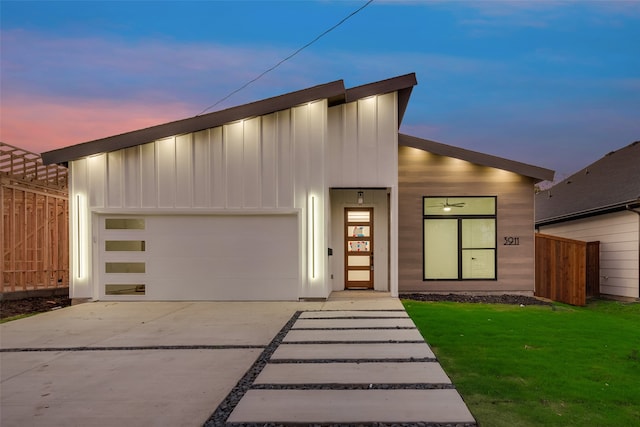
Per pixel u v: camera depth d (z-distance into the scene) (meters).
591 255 14.60
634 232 12.41
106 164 10.60
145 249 10.62
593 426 3.34
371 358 5.29
